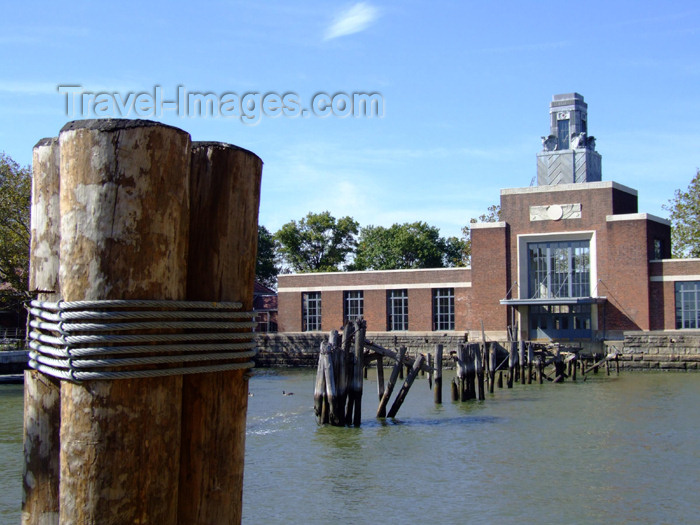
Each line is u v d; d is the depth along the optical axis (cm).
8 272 4997
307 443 2119
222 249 362
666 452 1973
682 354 4862
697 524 1324
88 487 311
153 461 321
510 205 5494
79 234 316
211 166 362
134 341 319
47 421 371
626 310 5153
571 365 4619
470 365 3228
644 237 5125
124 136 313
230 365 358
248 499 1483
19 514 1345
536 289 5428
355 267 8262
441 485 1600
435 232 8544
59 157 360
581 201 5312
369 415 2720
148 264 320
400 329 5812
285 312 6147
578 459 1884
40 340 343
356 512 1388
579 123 5947
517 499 1488
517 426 2436
